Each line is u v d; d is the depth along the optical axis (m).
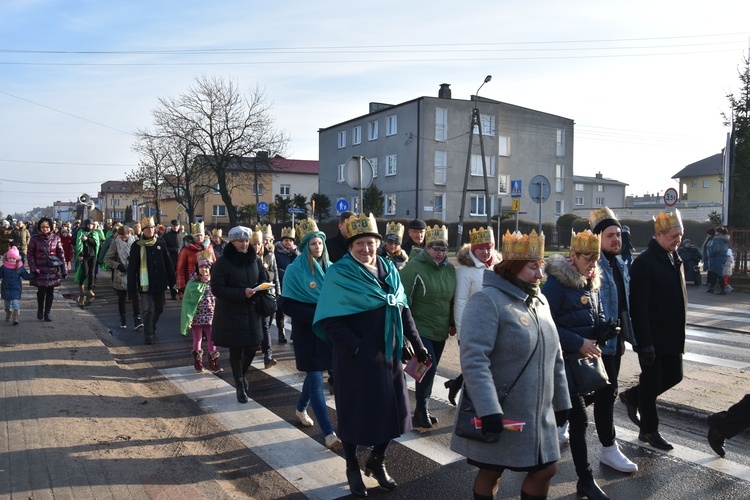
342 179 49.72
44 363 7.61
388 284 4.43
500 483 4.70
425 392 5.92
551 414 3.45
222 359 8.98
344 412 4.29
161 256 10.17
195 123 44.25
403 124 42.75
